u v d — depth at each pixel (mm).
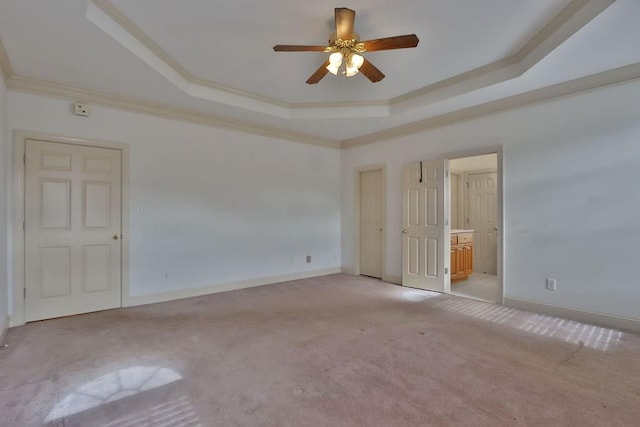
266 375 2195
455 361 2398
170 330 3027
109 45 2559
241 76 3566
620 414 1768
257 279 4930
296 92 4016
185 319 3348
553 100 3420
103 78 3186
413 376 2184
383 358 2451
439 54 3047
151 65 2941
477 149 4035
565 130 3354
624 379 2131
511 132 3742
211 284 4457
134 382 2098
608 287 3123
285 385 2072
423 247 4629
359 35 2715
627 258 3023
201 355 2494
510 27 2611
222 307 3781
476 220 6246
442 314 3508
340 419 1735
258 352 2553
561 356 2471
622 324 3039
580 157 3270
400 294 4375
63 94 3385
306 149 5559
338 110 4414
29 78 3162
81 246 3518
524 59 3018
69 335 2887
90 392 1979
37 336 2857
